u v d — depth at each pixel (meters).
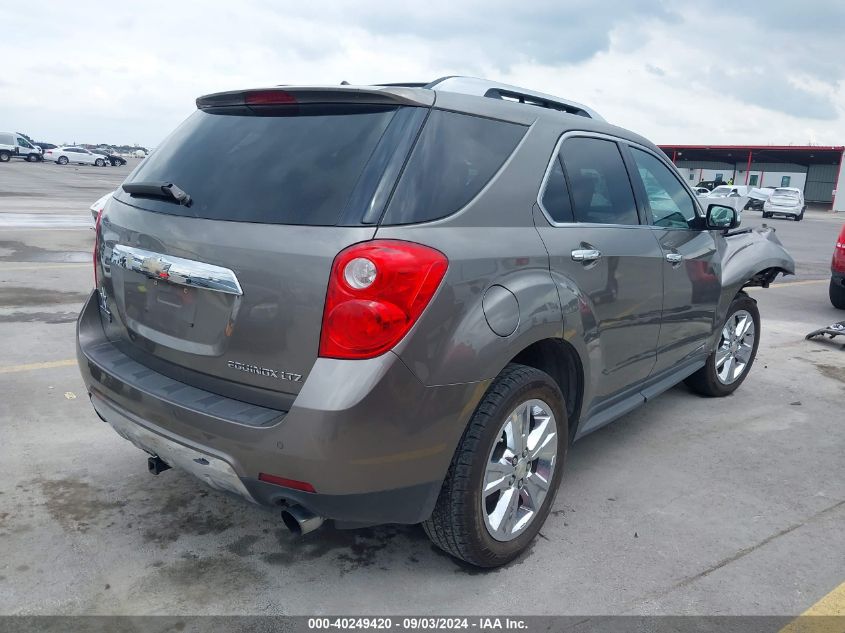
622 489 3.48
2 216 14.70
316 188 2.31
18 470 3.39
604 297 3.10
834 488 3.58
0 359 5.07
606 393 3.36
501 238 2.55
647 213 3.64
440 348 2.26
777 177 67.88
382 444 2.19
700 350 4.36
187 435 2.36
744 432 4.31
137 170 2.96
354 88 2.43
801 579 2.76
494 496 2.72
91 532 2.89
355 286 2.12
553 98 3.38
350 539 2.93
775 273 5.14
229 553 2.79
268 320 2.25
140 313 2.69
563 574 2.74
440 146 2.45
